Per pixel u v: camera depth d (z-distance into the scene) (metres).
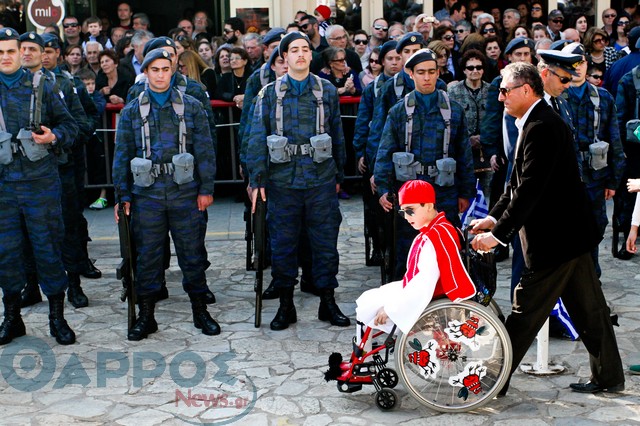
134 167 6.32
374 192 7.27
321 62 10.68
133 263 6.61
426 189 5.09
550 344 6.15
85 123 7.39
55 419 5.18
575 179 5.04
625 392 5.36
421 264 5.00
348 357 6.04
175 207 6.45
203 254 6.73
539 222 5.04
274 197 6.64
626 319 6.65
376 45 11.11
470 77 8.54
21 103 6.27
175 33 10.75
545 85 5.97
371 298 5.18
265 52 9.38
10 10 11.83
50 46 7.40
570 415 5.07
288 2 12.30
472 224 5.27
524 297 5.12
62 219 6.55
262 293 7.30
